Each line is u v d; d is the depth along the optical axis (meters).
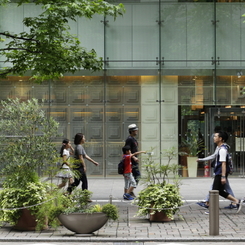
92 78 18.95
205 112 19.00
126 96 18.97
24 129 12.29
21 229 9.48
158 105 18.98
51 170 10.82
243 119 18.95
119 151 18.95
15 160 11.75
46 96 18.88
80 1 11.66
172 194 10.34
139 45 19.05
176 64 19.05
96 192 15.22
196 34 19.08
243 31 19.12
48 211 9.09
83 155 13.20
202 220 10.48
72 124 18.92
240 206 11.22
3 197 9.52
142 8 19.08
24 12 18.94
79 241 8.61
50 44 12.53
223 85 19.05
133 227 9.77
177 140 18.95
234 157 18.94
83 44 19.02
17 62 13.23
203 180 18.42
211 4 19.12
